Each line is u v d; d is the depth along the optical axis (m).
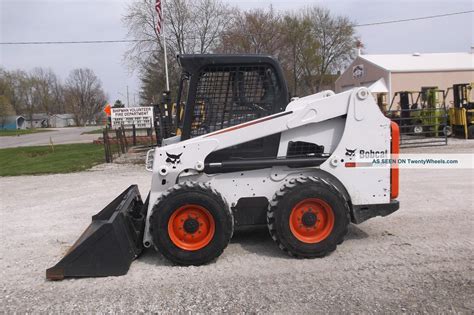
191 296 4.10
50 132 64.75
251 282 4.36
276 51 37.78
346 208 4.95
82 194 9.75
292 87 44.12
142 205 5.98
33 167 15.32
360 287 4.18
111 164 15.41
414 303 3.84
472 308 3.73
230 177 5.18
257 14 35.97
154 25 33.28
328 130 5.24
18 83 108.25
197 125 5.25
